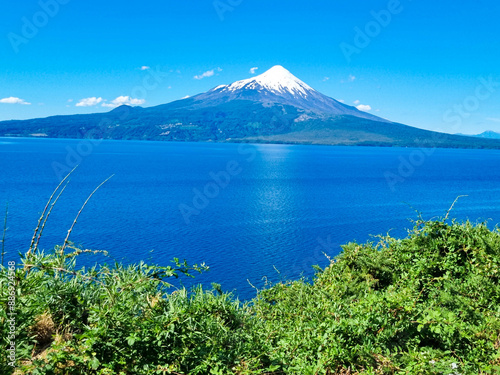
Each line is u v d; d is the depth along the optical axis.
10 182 122.19
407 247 7.96
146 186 128.62
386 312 5.44
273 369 4.36
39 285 4.39
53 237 54.16
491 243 7.01
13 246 47.19
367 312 5.42
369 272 7.90
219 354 4.38
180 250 52.50
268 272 43.75
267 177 170.12
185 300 5.09
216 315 5.14
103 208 84.44
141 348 4.18
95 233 59.53
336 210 89.81
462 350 5.01
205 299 5.41
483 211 88.94
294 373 4.52
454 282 6.56
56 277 4.84
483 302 5.97
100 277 4.94
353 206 95.81
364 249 8.40
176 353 4.20
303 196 113.50
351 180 162.75
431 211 88.19
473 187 141.75
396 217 80.50
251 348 4.80
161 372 4.16
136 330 4.25
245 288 37.97
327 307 6.16
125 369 4.05
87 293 4.88
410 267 7.43
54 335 4.30
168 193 113.56
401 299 5.57
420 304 5.87
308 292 7.66
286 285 8.43
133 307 4.55
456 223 7.81
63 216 72.00
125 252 49.56
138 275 4.82
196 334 4.51
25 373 3.79
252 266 46.16
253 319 5.93
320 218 79.50
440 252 7.48
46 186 115.19
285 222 75.06
